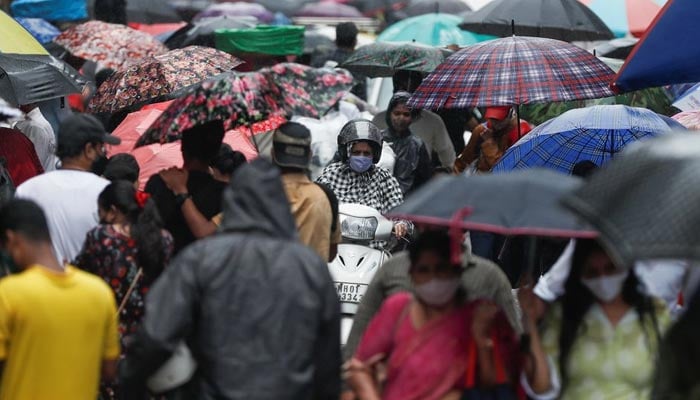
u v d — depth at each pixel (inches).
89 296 689.6
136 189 819.4
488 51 1052.5
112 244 774.5
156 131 823.7
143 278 777.6
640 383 642.8
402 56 1576.0
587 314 646.5
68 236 834.2
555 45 1054.4
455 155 1536.7
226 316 613.0
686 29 897.5
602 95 1018.1
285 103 838.5
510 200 607.5
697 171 510.6
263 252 619.5
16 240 683.4
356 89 1823.3
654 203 507.5
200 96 821.9
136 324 776.3
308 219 847.7
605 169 536.1
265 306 613.0
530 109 1392.7
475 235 1101.7
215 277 614.9
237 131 1107.9
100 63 1606.8
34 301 673.0
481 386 622.5
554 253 904.9
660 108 1350.9
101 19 1919.3
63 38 1514.5
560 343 646.5
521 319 735.7
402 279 750.5
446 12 2394.2
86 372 692.1
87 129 844.6
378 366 633.6
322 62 1927.9
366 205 1071.0
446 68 1059.9
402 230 1053.2
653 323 645.3
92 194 838.5
